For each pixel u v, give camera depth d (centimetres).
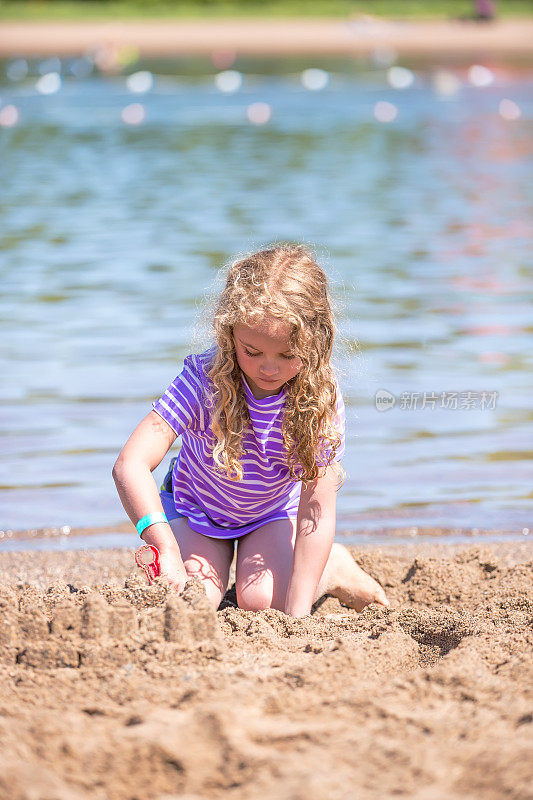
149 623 437
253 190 2156
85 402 954
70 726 345
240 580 569
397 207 1945
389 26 7600
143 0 7888
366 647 438
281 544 581
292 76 5109
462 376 1022
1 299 1314
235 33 7331
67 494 783
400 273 1429
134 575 491
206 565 573
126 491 531
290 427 538
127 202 2030
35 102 4109
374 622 490
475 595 582
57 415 923
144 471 537
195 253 1559
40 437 878
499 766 314
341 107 3903
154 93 4462
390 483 805
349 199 2036
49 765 323
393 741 333
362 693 378
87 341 1134
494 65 5584
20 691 394
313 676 400
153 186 2220
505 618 488
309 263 526
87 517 750
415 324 1188
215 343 562
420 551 687
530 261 1502
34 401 956
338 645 429
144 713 364
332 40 7112
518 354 1088
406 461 847
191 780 315
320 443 546
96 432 888
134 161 2597
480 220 1812
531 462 843
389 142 2938
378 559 655
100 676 407
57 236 1708
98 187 2211
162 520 526
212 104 4031
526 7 8338
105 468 825
